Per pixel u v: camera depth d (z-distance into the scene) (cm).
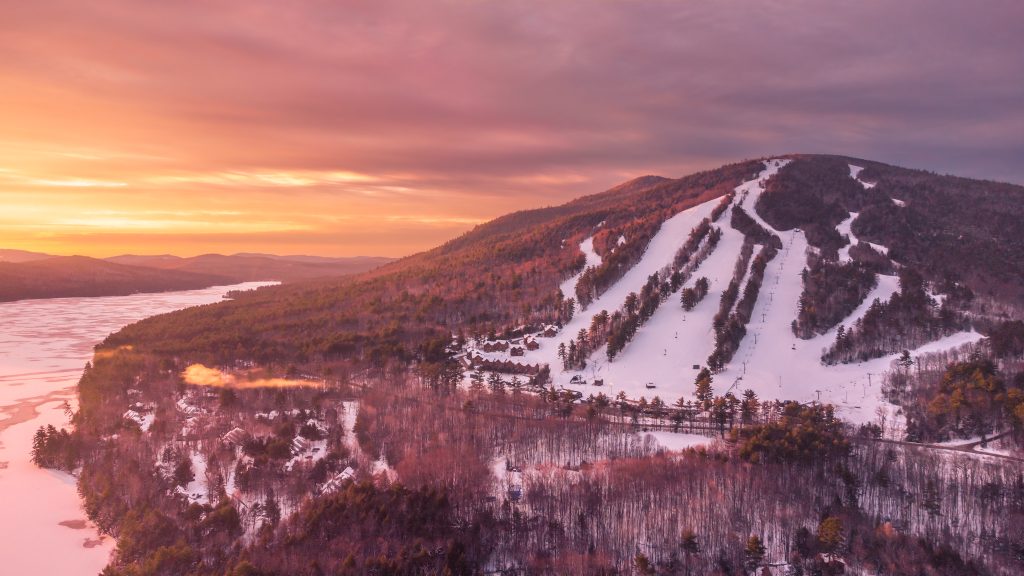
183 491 18025
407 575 13950
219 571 14162
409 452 19762
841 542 15025
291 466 19325
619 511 16388
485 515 16200
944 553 14550
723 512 16450
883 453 19262
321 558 14325
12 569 15538
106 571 14362
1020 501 16275
